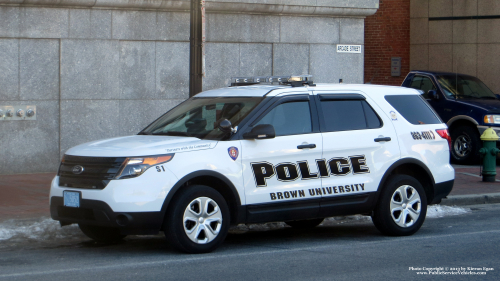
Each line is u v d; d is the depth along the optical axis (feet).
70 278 19.83
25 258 23.00
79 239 27.04
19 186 37.96
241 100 25.38
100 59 44.88
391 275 20.20
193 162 22.65
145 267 21.34
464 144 52.75
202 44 31.30
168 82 47.16
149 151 22.25
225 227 23.49
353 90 26.84
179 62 47.39
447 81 55.62
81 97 44.50
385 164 26.50
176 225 22.48
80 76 44.39
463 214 33.73
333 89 26.37
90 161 22.57
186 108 26.76
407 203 27.20
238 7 48.44
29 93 43.21
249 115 24.26
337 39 53.06
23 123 43.19
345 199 25.57
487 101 53.93
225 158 23.30
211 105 25.91
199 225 23.03
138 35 45.93
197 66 31.22
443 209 34.53
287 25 51.11
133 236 27.66
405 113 27.86
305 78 26.71
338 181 25.44
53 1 42.83
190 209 22.72
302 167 24.73
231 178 23.32
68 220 23.03
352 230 29.53
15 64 42.73
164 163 22.22
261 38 50.24
